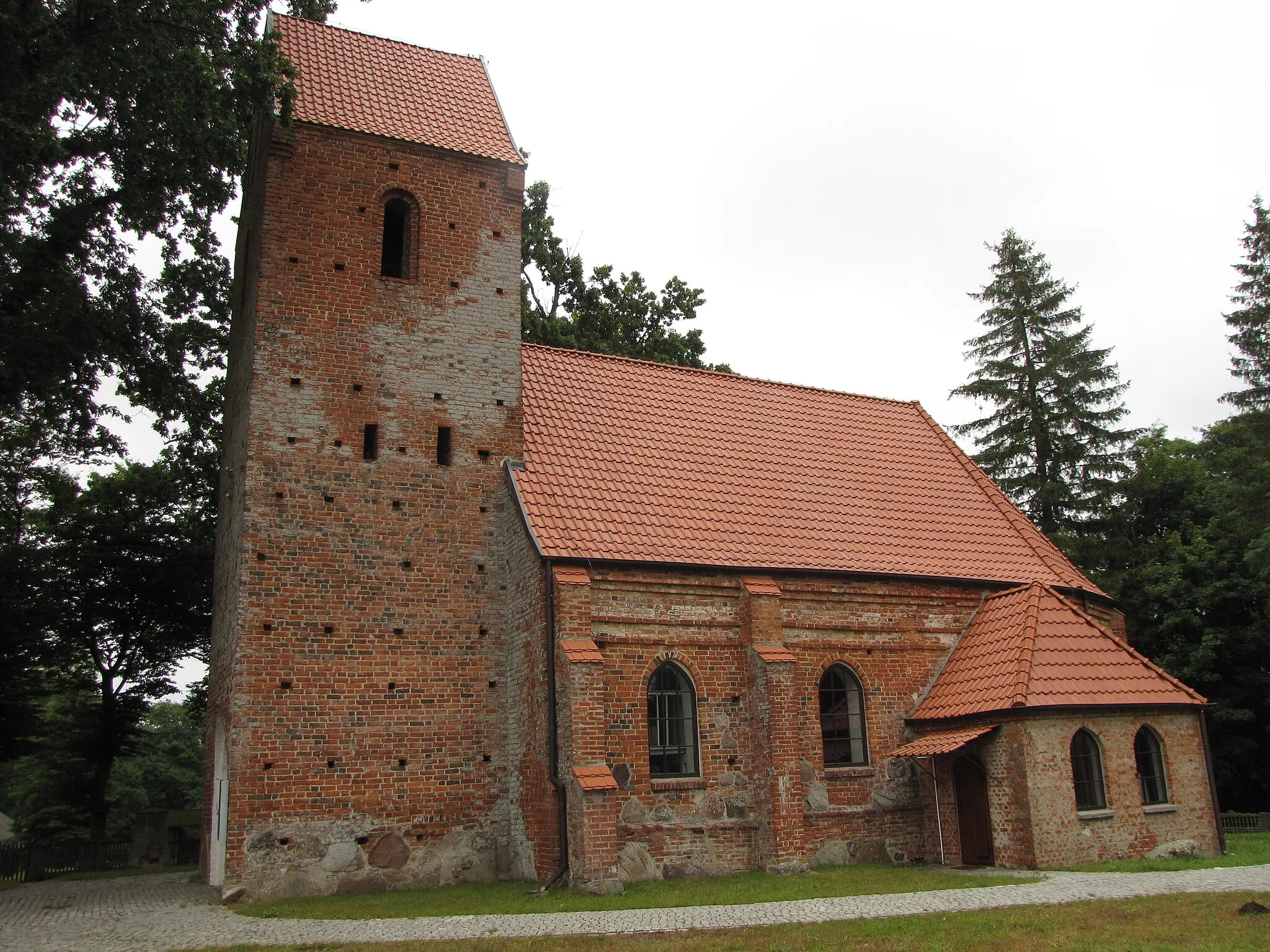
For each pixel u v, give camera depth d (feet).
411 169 78.74
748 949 39.73
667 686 70.90
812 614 76.74
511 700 70.90
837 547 80.43
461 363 76.74
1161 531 134.51
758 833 68.90
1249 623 117.80
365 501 70.74
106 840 122.21
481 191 81.15
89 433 87.97
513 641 71.41
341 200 75.46
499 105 86.94
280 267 72.02
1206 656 113.09
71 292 73.56
